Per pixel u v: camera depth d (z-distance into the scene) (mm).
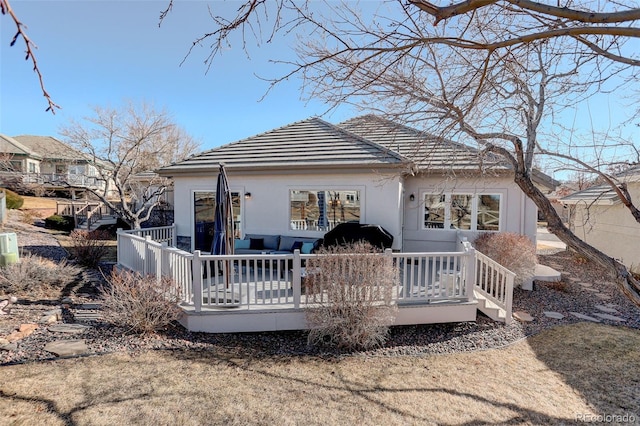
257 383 4488
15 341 5242
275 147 11219
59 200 26219
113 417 3637
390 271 5887
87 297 7598
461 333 6277
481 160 5039
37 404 3783
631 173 4711
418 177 10609
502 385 4590
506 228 9930
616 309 8039
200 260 6027
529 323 6902
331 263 5762
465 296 6613
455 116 3859
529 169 4109
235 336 5965
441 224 10578
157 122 16438
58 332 5629
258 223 10648
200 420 3666
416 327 6453
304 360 5223
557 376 4852
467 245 6812
